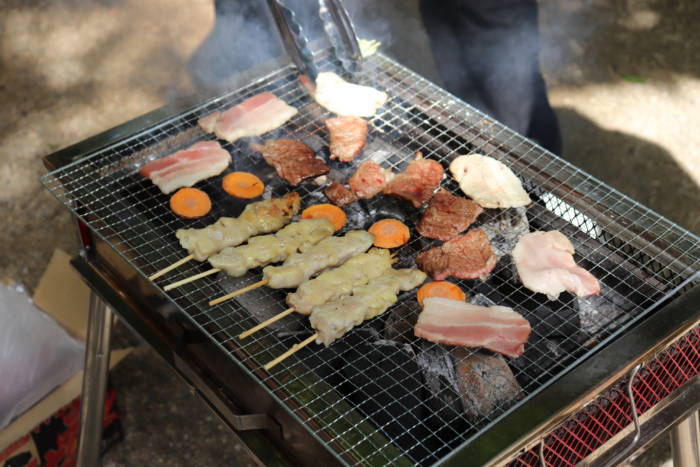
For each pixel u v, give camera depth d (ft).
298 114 3.97
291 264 3.36
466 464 2.73
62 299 4.31
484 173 3.59
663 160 5.27
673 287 3.26
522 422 2.81
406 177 3.63
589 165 5.24
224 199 3.68
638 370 3.00
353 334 3.27
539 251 3.38
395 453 2.79
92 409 3.69
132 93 5.84
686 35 6.14
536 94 4.57
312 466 3.00
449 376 3.13
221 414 3.25
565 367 3.14
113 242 3.41
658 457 4.11
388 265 3.42
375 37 6.00
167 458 4.20
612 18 6.30
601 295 3.33
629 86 5.74
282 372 3.00
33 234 5.07
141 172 3.66
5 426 3.73
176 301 3.22
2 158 5.47
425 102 3.84
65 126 5.67
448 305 3.22
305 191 3.72
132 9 6.58
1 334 3.72
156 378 4.45
